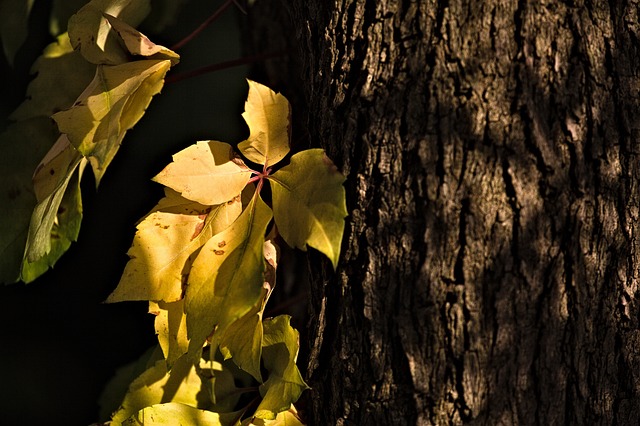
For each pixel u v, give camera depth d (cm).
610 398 131
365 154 129
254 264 129
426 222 128
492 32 128
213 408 139
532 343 129
